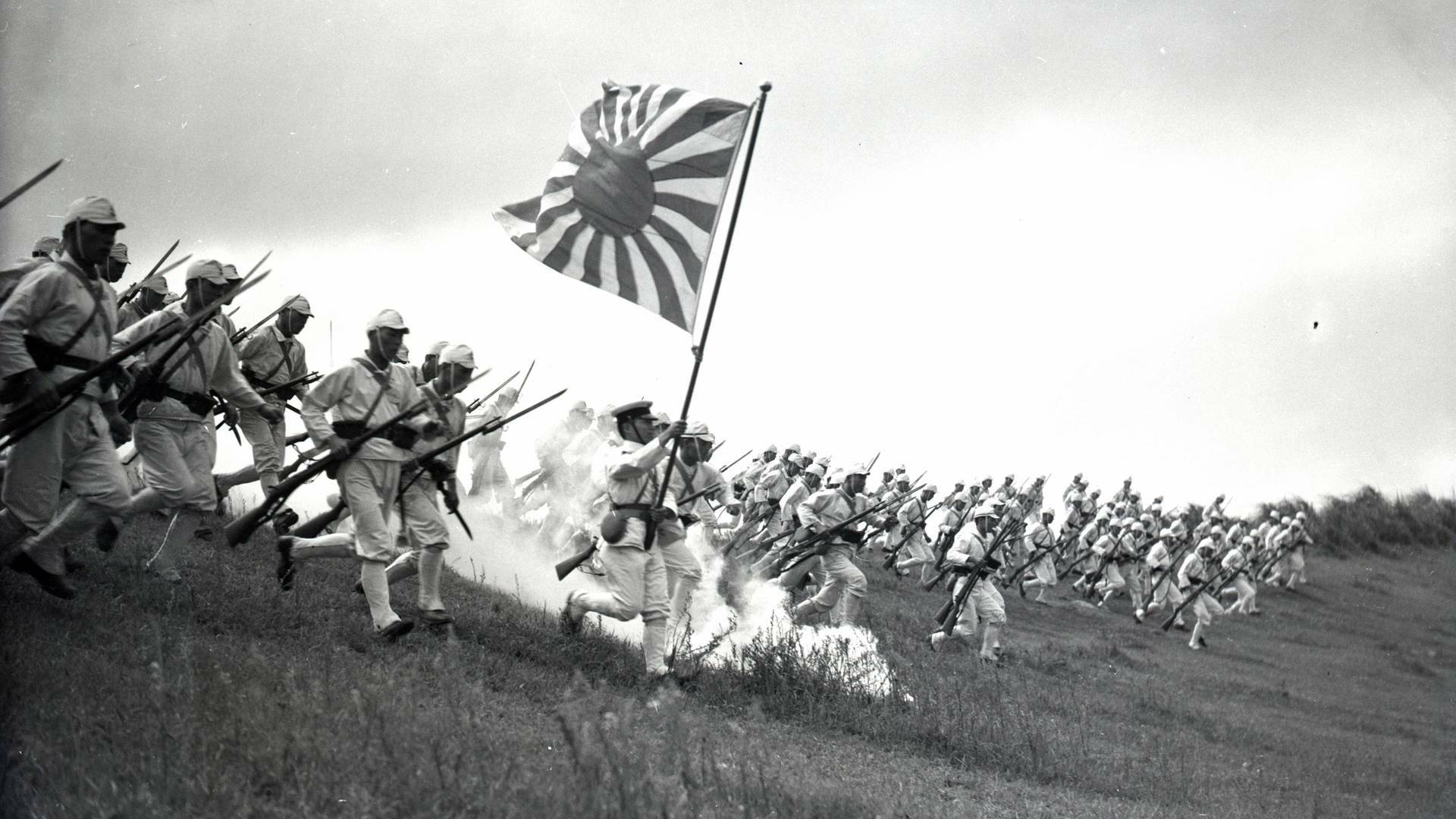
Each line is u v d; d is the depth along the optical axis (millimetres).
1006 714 10812
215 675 6004
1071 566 26859
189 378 8594
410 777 5242
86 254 7043
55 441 7062
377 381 8500
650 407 9539
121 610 7387
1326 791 11070
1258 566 33031
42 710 5348
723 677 9852
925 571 22406
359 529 8438
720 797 5871
